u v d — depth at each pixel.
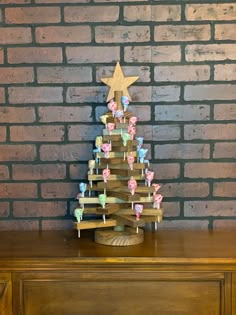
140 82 1.79
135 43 1.78
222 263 1.46
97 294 1.49
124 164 1.62
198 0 1.76
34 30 1.78
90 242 1.65
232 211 1.82
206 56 1.78
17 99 1.80
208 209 1.82
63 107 1.81
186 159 1.81
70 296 1.49
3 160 1.82
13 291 1.49
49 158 1.82
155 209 1.62
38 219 1.84
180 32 1.78
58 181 1.83
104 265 1.47
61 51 1.79
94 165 1.64
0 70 1.80
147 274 1.48
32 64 1.79
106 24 1.78
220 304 1.48
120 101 1.71
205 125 1.80
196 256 1.48
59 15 1.78
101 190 1.65
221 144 1.81
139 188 1.61
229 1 1.76
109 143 1.62
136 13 1.77
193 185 1.82
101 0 1.77
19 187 1.83
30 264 1.47
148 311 1.50
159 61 1.79
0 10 1.78
